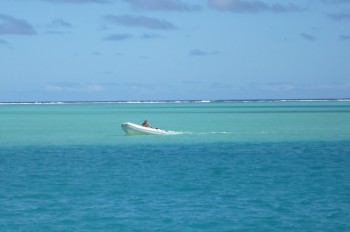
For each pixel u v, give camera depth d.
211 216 40.50
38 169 61.75
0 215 41.25
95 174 58.22
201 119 185.38
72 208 43.16
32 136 107.81
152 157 71.56
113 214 41.28
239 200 45.16
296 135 104.69
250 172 58.53
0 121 178.75
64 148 83.62
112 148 82.94
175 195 47.28
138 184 52.34
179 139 97.06
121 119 191.25
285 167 61.72
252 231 37.28
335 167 61.47
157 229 37.75
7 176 57.19
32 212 42.06
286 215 40.72
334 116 198.12
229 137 101.00
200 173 58.16
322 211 41.69
